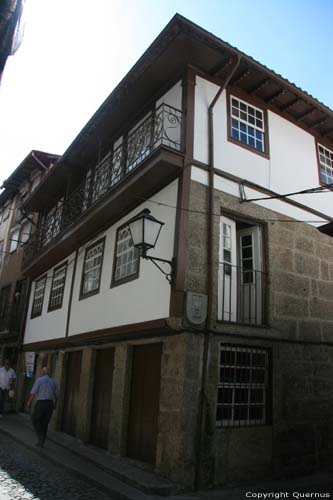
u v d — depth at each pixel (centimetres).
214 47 752
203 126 775
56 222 1302
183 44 754
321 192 894
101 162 1099
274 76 822
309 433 739
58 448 852
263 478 656
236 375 690
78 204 1136
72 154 1189
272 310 752
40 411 845
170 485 568
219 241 732
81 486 606
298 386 748
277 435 695
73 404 1016
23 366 1413
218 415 654
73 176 1269
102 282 937
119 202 861
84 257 1077
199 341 645
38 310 1388
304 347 780
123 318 800
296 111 940
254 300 772
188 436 599
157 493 557
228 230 774
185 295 647
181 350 634
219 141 788
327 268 880
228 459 625
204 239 704
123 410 760
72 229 1067
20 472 657
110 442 773
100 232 1012
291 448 705
